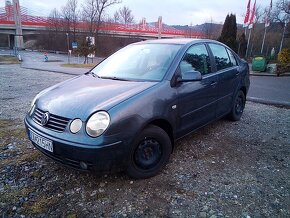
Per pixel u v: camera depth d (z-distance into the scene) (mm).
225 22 33156
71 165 2744
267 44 38656
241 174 3262
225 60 4723
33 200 2705
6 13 65375
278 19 28203
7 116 5516
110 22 62031
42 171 3238
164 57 3639
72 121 2680
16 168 3311
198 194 2842
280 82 13141
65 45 64000
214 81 4078
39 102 3184
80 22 61281
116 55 4320
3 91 8547
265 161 3629
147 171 3072
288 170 3393
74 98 2973
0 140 4168
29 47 69875
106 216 2502
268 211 2580
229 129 4867
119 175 3164
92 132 2580
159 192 2865
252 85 11742
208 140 4312
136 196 2793
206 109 3986
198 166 3441
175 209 2605
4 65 23172
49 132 2771
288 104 7148
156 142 3094
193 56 3834
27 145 3990
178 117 3373
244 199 2766
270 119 5676
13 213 2518
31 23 66250
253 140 4379
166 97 3143
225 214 2533
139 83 3252
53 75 14289
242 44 34219
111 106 2699
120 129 2650
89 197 2766
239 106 5359
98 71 4059
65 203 2668
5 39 76625
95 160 2576
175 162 3529
